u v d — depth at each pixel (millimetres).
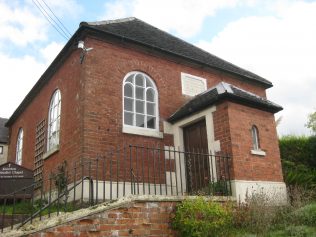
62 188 9156
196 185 9367
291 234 6410
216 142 8805
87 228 5668
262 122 9391
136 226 6145
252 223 7043
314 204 7730
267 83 13867
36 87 13352
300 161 12766
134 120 10164
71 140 9602
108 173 9016
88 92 9328
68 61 10789
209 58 13328
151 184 9625
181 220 6422
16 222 6914
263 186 8547
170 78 11320
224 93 8633
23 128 15172
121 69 10227
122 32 10805
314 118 17562
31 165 13062
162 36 13039
